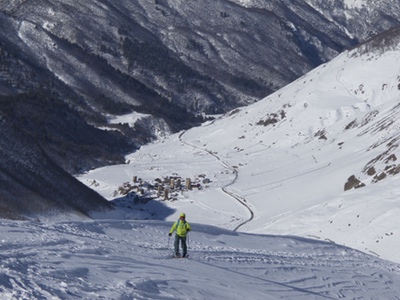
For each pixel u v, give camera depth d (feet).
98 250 63.26
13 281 40.60
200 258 76.84
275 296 65.98
